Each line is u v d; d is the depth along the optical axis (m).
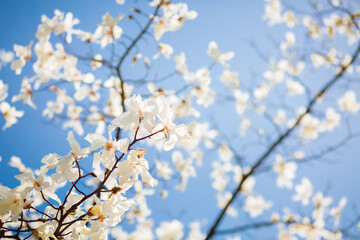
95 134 1.50
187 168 4.45
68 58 2.96
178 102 3.91
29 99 2.95
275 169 4.43
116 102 3.82
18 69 2.62
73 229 1.57
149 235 4.09
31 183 1.52
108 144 1.50
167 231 4.29
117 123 1.48
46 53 2.83
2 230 1.48
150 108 1.53
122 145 1.51
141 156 1.55
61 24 2.79
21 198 1.45
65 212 1.62
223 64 3.95
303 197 4.39
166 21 3.00
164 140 1.58
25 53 2.67
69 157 1.50
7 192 1.48
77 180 1.53
